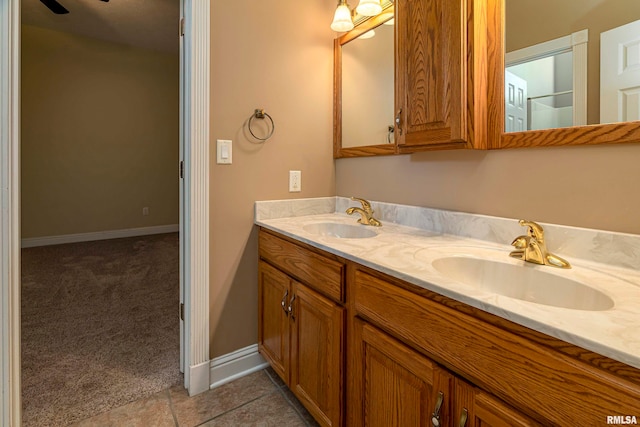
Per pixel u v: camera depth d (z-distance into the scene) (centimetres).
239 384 163
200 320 156
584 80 99
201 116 151
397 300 91
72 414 140
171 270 339
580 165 100
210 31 152
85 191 460
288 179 180
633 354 48
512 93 115
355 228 160
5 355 111
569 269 94
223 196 160
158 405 148
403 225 158
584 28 99
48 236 437
